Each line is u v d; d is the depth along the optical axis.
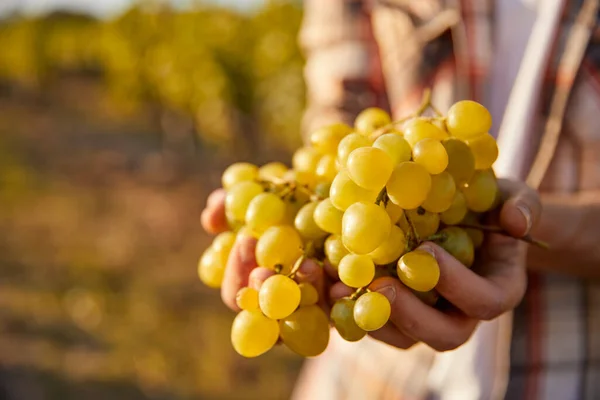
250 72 2.95
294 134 2.70
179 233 2.49
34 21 5.06
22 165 3.23
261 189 0.39
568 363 0.46
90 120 4.43
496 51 0.48
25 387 1.42
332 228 0.34
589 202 0.42
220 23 3.02
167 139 3.68
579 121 0.43
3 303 1.83
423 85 0.49
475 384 0.46
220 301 1.89
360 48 0.51
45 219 2.61
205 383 1.47
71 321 1.76
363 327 0.32
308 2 0.59
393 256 0.33
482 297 0.35
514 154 0.44
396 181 0.32
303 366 1.52
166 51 3.01
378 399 0.51
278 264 0.35
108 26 3.57
